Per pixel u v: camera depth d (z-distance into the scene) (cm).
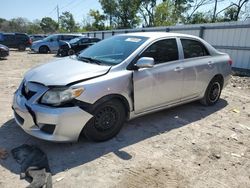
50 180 295
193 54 523
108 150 375
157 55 448
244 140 434
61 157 350
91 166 334
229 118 534
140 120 493
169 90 465
